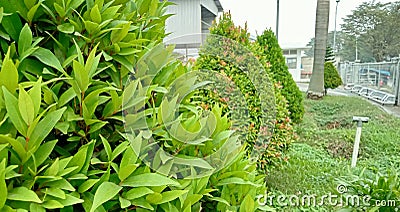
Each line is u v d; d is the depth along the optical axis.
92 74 0.74
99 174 0.78
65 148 0.77
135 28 0.88
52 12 0.78
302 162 4.06
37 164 0.65
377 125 6.56
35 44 0.72
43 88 0.70
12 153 0.62
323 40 8.67
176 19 9.52
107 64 0.83
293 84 4.93
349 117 7.13
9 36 0.73
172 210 0.80
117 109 0.79
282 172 3.61
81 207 0.75
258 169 3.04
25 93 0.60
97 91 0.74
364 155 4.88
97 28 0.80
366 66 12.55
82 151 0.70
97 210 0.70
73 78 0.75
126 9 0.95
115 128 0.85
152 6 1.06
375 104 9.51
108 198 0.67
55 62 0.72
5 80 0.61
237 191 1.06
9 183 0.62
